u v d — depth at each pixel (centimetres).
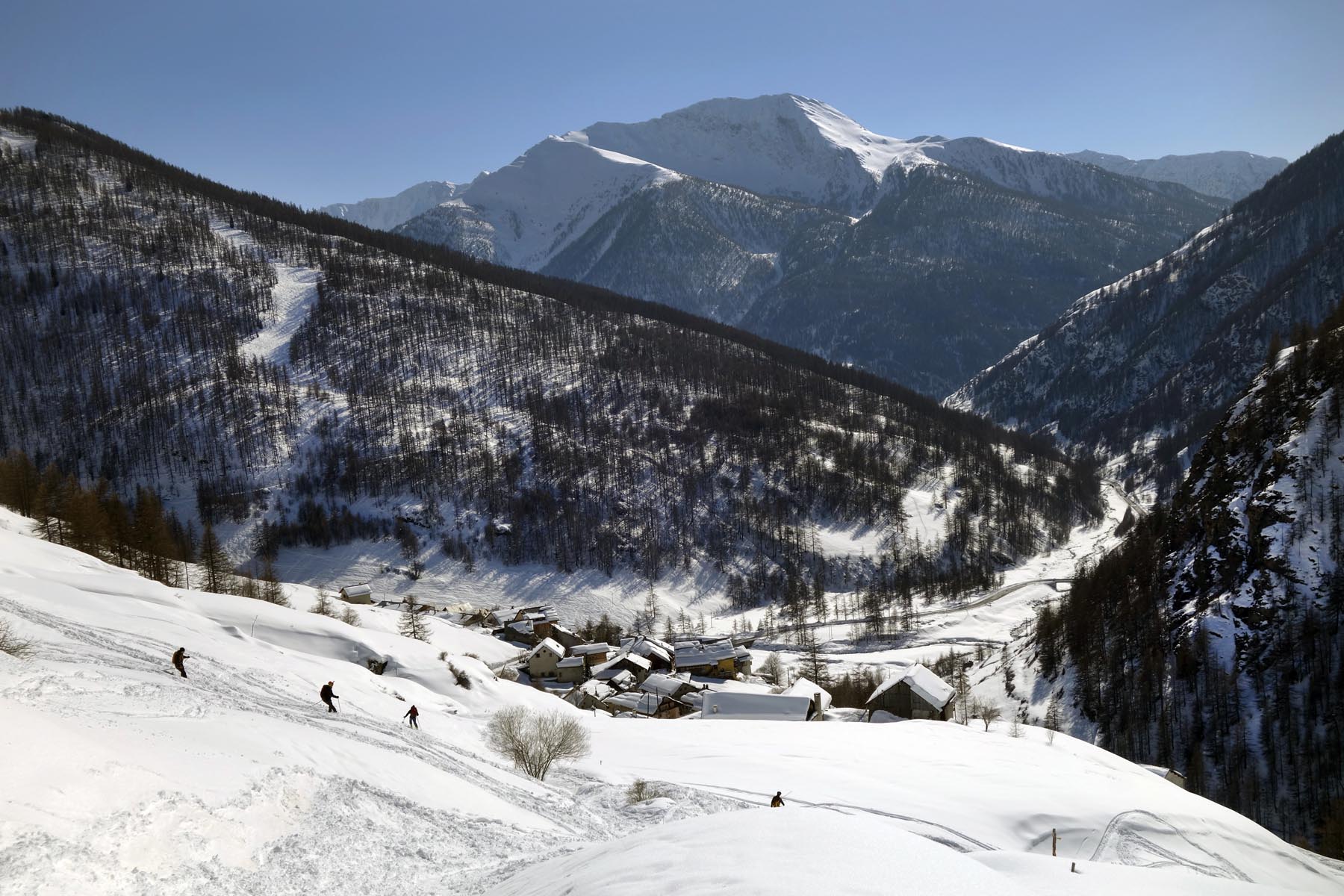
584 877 1770
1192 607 11750
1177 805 5969
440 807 3128
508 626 15650
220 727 3047
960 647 16062
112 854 1780
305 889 2033
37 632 3869
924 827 4812
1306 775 8506
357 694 5550
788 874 1577
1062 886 3212
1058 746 8088
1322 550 10950
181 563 12012
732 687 12275
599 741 6688
